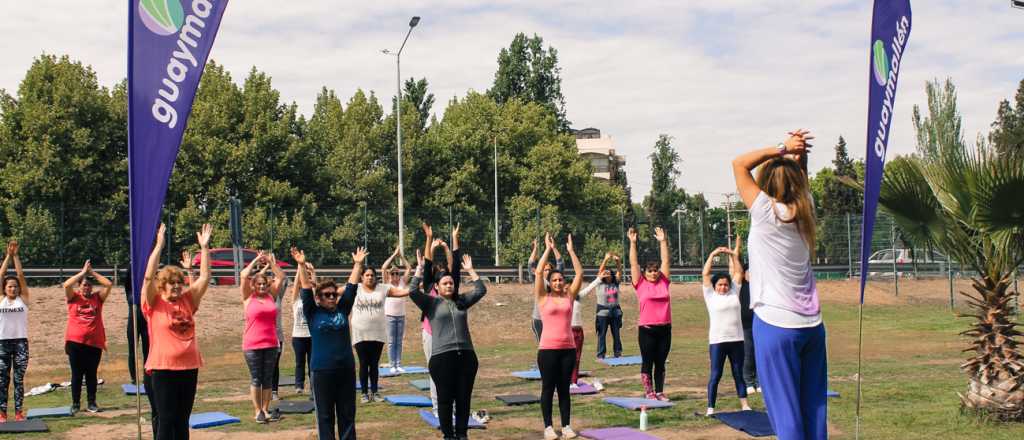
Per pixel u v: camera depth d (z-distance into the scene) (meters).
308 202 45.47
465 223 38.38
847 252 40.59
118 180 40.50
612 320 19.59
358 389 14.65
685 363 18.77
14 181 38.09
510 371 17.80
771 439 9.87
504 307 31.25
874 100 7.25
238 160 43.22
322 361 8.66
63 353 22.00
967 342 22.72
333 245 35.91
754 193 5.47
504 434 10.52
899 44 7.46
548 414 10.12
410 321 28.41
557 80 74.69
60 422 11.59
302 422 11.42
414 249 37.25
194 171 42.47
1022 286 28.11
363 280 13.13
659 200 91.06
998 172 10.62
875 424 10.75
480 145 57.56
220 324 26.23
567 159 59.62
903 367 17.08
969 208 11.04
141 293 7.30
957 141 11.20
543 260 10.27
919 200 11.45
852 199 79.75
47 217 30.89
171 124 7.43
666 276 12.82
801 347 5.38
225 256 34.19
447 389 9.51
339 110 56.06
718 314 11.45
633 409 12.03
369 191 49.50
